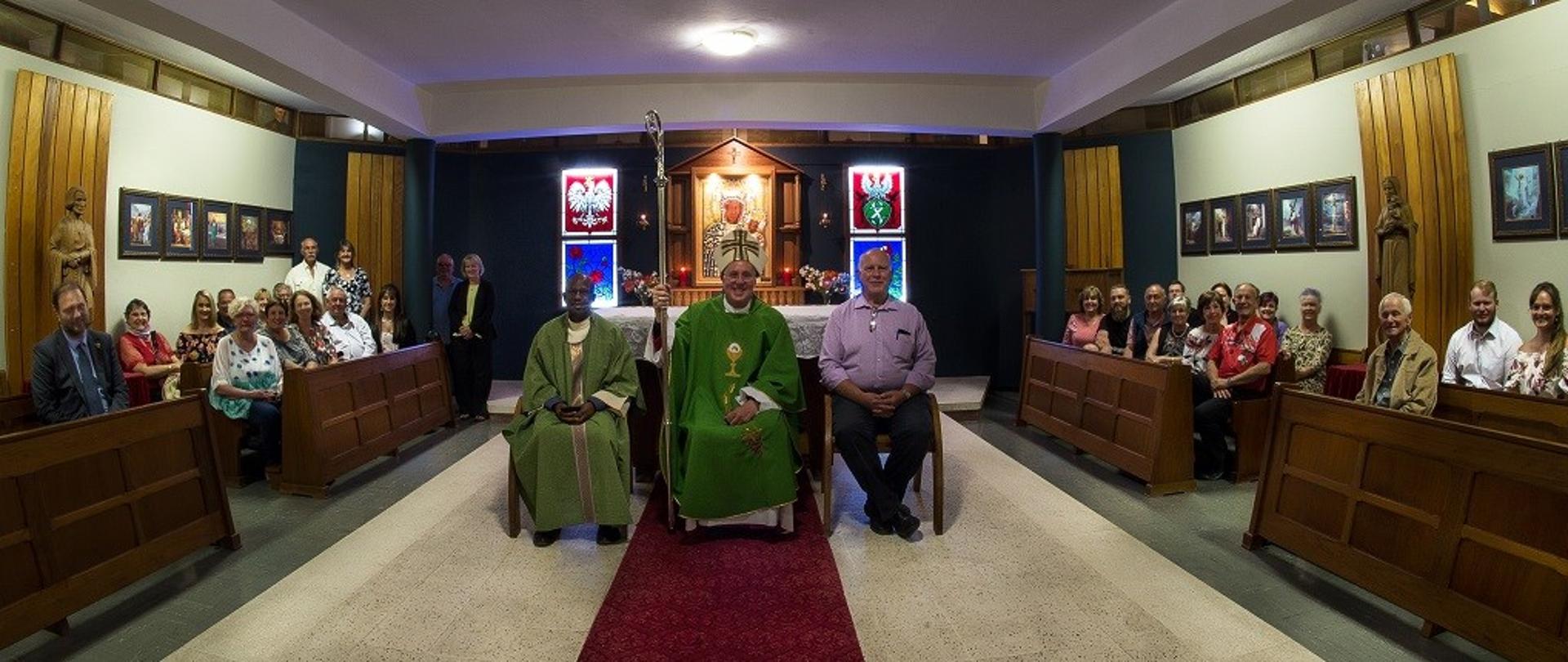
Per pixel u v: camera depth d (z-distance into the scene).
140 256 7.04
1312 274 7.41
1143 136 9.23
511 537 4.21
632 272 9.18
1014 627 3.16
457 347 7.63
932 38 6.45
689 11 5.76
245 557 4.09
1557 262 5.39
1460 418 4.27
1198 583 3.59
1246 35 5.27
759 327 4.42
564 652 2.98
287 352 5.74
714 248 9.20
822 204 9.73
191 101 7.61
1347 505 3.56
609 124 7.91
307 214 9.06
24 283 6.05
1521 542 2.80
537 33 6.23
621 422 4.30
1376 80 6.60
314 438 5.11
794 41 6.51
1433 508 3.14
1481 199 5.89
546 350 4.40
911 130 8.23
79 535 3.28
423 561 3.87
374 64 7.04
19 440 3.04
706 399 4.32
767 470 4.09
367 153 9.27
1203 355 5.90
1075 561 3.83
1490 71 5.77
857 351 4.43
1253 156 8.03
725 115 7.85
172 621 3.35
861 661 2.89
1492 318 5.24
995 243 9.94
